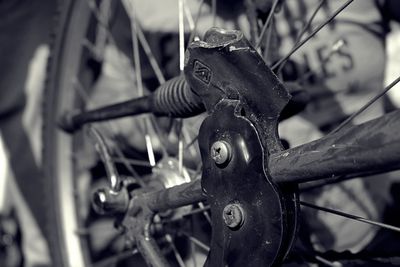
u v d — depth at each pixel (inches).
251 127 14.9
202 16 24.6
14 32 36.4
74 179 28.7
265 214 14.8
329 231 24.4
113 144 28.6
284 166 14.4
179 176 20.3
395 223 25.9
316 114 24.2
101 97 30.2
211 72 15.9
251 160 14.9
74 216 28.4
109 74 30.1
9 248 36.2
